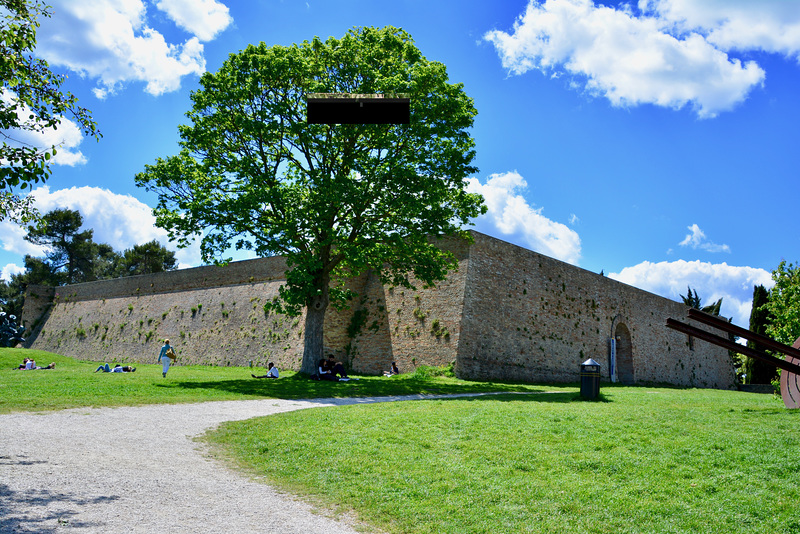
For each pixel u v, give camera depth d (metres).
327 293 25.89
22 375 20.61
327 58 24.70
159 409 13.84
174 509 6.41
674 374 49.59
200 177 25.09
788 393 14.52
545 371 34.53
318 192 23.56
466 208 26.61
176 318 46.31
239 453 9.83
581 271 40.31
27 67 8.96
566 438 10.52
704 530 6.46
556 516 6.90
